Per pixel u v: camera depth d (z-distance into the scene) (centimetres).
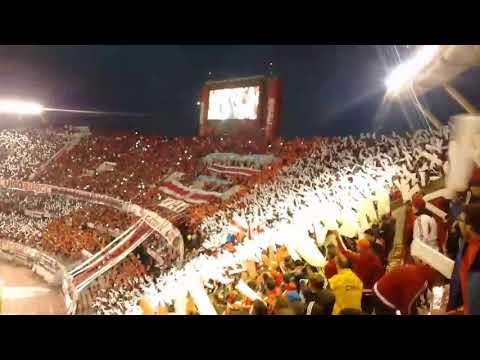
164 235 2583
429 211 854
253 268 1222
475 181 693
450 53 963
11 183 4894
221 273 1417
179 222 2530
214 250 1909
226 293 1256
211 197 2800
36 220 4272
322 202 1256
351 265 836
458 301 685
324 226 1105
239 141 3419
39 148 5284
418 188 934
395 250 909
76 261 3138
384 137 1775
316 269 1030
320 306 708
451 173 732
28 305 2641
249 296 1105
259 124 3319
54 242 3550
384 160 1195
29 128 5756
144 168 3897
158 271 2336
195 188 3091
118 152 4444
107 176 4103
